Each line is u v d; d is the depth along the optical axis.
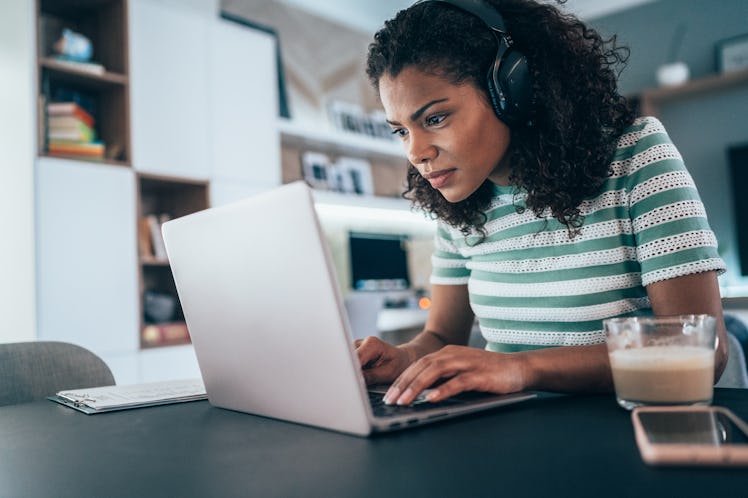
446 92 0.87
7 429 0.76
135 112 2.93
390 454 0.54
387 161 4.67
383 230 4.65
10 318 2.65
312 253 0.58
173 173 3.05
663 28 4.59
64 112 2.75
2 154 2.71
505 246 1.11
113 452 0.62
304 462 0.54
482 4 0.91
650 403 0.62
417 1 0.94
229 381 0.78
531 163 0.97
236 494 0.47
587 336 1.02
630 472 0.45
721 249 4.35
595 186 0.96
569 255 1.03
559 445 0.54
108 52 3.00
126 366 2.80
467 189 0.94
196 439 0.65
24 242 2.60
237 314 0.70
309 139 3.89
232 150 3.32
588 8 4.85
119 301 2.80
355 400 0.60
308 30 4.29
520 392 0.75
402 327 3.55
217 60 3.29
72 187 2.69
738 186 4.27
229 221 0.67
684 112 4.54
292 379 0.66
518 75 0.88
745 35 4.29
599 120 0.96
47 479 0.53
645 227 0.92
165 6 3.08
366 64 0.99
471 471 0.48
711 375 0.63
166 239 0.80
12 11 2.67
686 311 0.85
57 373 1.22
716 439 0.47
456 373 0.73
